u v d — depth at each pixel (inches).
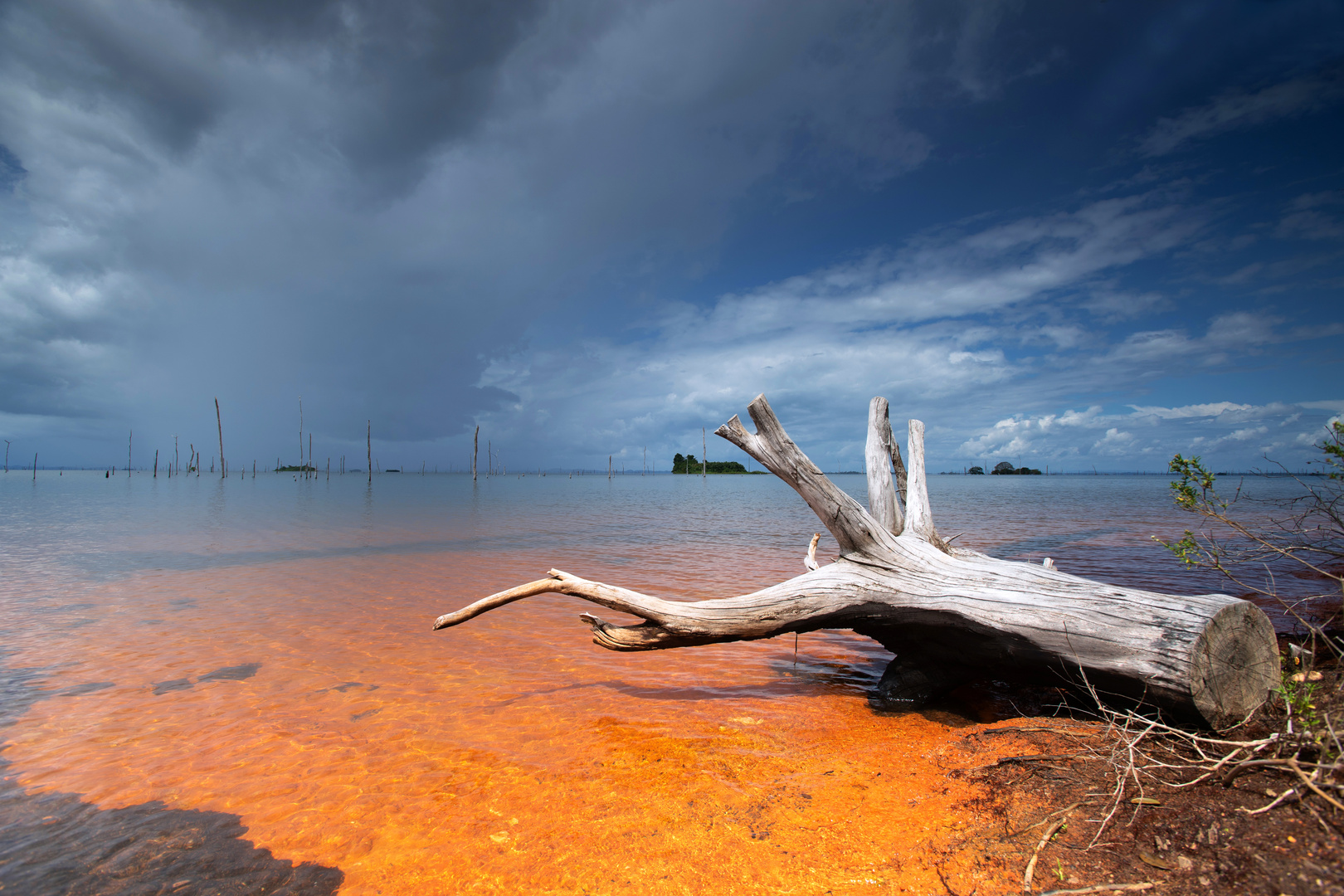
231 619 317.1
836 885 102.6
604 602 194.1
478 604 194.4
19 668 236.7
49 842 122.8
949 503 1273.4
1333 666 152.3
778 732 176.7
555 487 2787.9
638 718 188.1
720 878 107.3
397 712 193.8
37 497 1553.9
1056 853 100.2
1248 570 368.5
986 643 178.9
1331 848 83.4
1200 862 89.2
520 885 107.7
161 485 2554.1
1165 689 140.5
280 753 163.9
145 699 204.8
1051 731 146.4
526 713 193.2
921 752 155.3
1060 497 1544.0
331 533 747.4
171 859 117.3
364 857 117.8
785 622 197.9
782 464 208.7
